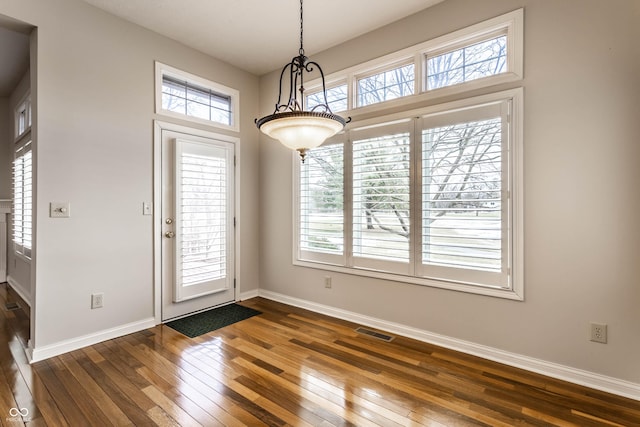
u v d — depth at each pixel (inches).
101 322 112.5
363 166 127.7
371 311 127.4
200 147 140.4
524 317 94.7
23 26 98.3
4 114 191.5
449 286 107.5
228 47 139.1
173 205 132.0
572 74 86.7
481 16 100.9
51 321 101.3
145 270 124.3
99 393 81.4
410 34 116.0
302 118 71.6
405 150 116.6
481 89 101.0
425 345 110.3
